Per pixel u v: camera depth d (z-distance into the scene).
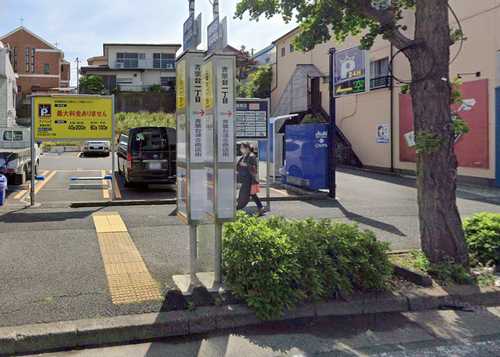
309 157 13.05
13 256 6.20
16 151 14.20
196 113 5.02
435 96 5.62
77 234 7.49
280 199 11.85
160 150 13.36
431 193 5.77
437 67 5.61
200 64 5.00
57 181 15.45
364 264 4.95
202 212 5.07
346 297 4.82
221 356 3.84
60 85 55.72
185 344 4.07
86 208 10.14
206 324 4.32
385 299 4.84
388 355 3.88
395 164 20.19
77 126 11.04
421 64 5.68
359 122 23.03
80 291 4.92
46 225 8.13
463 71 16.23
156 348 3.98
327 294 4.80
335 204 11.34
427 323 4.57
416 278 5.30
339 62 13.77
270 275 4.51
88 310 4.43
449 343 4.13
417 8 5.80
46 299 4.69
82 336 4.00
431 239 5.78
